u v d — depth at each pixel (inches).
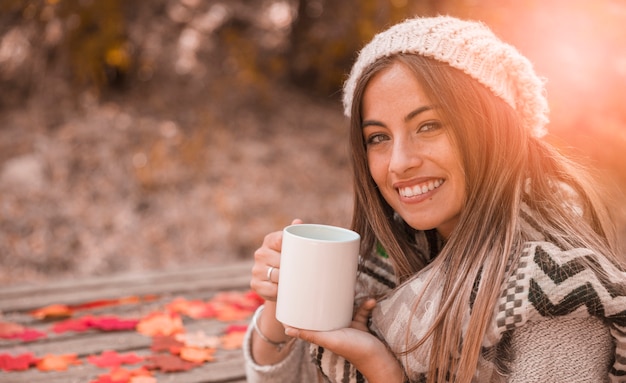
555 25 140.1
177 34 193.8
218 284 94.0
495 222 47.6
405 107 46.5
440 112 46.1
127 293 88.9
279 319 47.5
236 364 69.9
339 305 46.6
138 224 137.4
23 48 172.7
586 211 54.0
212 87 185.8
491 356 46.3
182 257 131.5
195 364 69.2
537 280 44.1
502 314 44.3
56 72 171.3
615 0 136.9
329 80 196.9
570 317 44.1
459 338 45.6
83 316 81.6
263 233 139.3
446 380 47.5
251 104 187.2
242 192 151.1
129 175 148.3
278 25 208.4
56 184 143.3
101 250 129.9
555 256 44.7
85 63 165.3
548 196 50.6
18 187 140.6
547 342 44.5
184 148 157.8
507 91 47.6
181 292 90.7
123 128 161.8
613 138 139.9
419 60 46.1
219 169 156.9
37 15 166.1
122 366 68.3
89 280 92.6
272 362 56.9
